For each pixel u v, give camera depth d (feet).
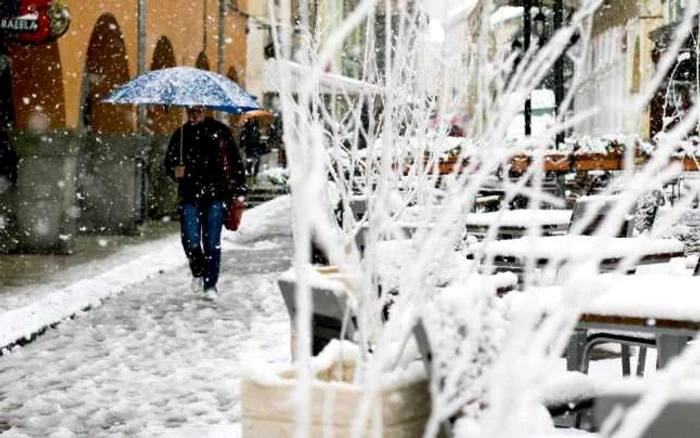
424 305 15.24
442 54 19.71
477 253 16.22
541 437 15.38
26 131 81.25
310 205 7.64
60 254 82.02
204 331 49.26
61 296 56.80
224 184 58.95
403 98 20.49
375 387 8.91
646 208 50.70
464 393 13.89
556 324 8.30
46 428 33.06
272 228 111.24
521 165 67.21
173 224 116.88
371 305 17.79
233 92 67.97
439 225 11.66
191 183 58.80
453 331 15.23
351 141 22.49
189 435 31.48
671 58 9.21
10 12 75.87
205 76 67.41
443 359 14.96
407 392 16.49
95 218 101.09
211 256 59.11
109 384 38.65
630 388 12.37
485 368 15.30
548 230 44.78
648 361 36.55
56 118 81.97
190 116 59.16
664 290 21.65
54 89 81.51
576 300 8.27
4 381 39.47
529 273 9.32
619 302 20.67
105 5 93.66
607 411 12.53
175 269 75.61
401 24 17.60
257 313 54.44
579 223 9.06
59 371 41.09
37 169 81.92
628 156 9.24
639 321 20.44
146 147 103.24
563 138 82.79
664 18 138.51
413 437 16.55
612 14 178.40
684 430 12.30
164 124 124.16
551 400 17.38
